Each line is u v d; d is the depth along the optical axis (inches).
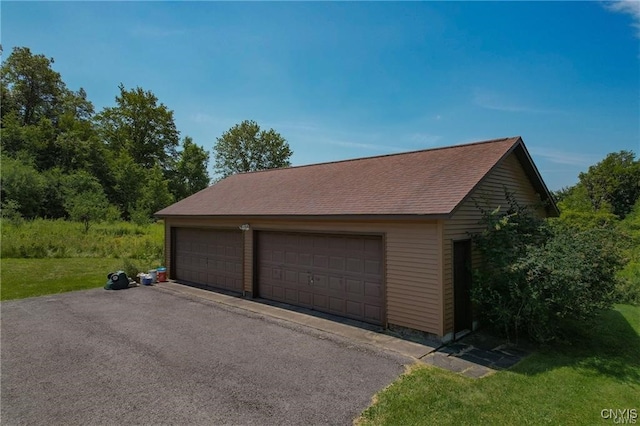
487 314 290.2
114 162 1464.1
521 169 375.6
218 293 455.8
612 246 264.7
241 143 1854.1
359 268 331.3
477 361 237.0
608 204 1257.4
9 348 261.7
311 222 363.6
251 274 432.5
